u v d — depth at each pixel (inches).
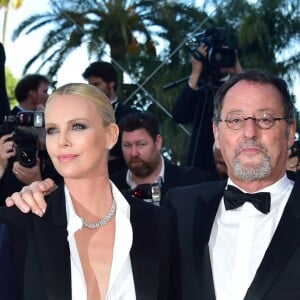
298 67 494.3
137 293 130.7
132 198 141.3
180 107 278.1
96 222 133.9
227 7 486.3
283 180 142.4
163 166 236.7
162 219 140.2
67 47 507.2
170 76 447.5
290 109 139.2
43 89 306.8
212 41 271.4
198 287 135.8
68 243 130.0
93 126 130.2
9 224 130.9
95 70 294.2
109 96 294.2
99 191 134.2
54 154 130.2
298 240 132.6
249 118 135.3
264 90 136.8
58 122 129.3
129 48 478.0
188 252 139.2
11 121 210.4
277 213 139.6
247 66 489.7
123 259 131.3
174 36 478.6
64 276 127.0
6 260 126.3
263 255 135.0
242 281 133.9
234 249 137.7
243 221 139.0
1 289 123.7
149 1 487.2
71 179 132.6
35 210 131.6
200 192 148.3
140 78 457.7
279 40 496.1
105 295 129.3
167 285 135.6
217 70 268.1
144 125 231.8
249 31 476.7
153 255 134.2
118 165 264.2
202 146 267.3
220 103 141.3
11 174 222.1
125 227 133.6
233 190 140.0
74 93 130.8
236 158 136.2
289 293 128.8
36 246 128.9
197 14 484.1
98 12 494.6
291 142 142.9
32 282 126.3
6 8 530.3
